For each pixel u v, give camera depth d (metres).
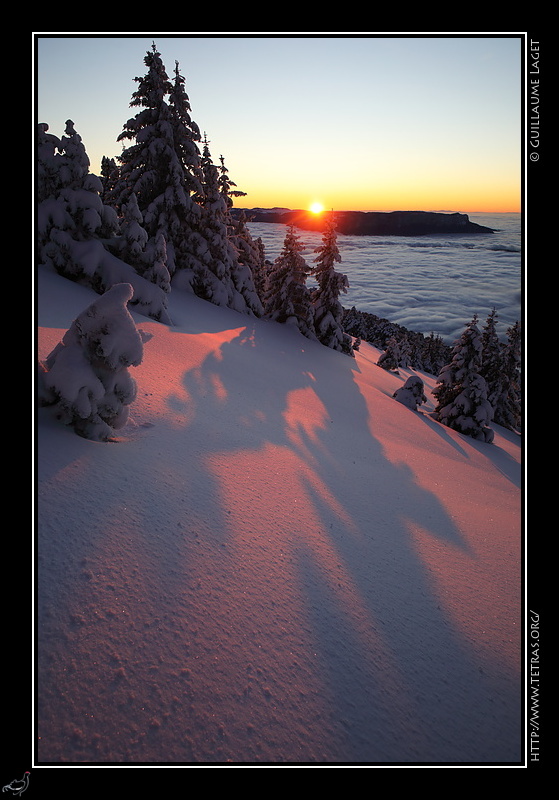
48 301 11.05
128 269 15.48
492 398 29.50
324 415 12.02
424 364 74.69
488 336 29.77
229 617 3.12
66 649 2.48
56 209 14.95
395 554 4.95
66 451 4.33
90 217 15.34
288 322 29.41
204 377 10.23
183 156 24.84
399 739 2.70
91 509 3.63
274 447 7.26
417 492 7.72
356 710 2.79
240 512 4.59
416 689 3.11
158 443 5.61
